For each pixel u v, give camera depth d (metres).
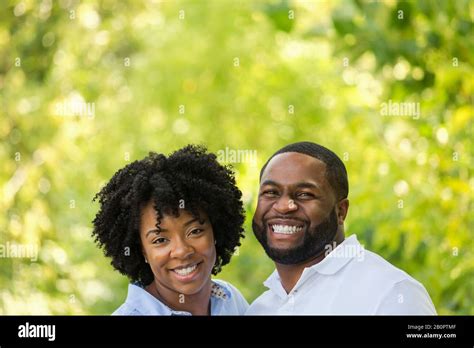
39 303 4.30
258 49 5.81
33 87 4.92
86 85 5.41
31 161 4.75
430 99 3.59
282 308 2.20
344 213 2.21
